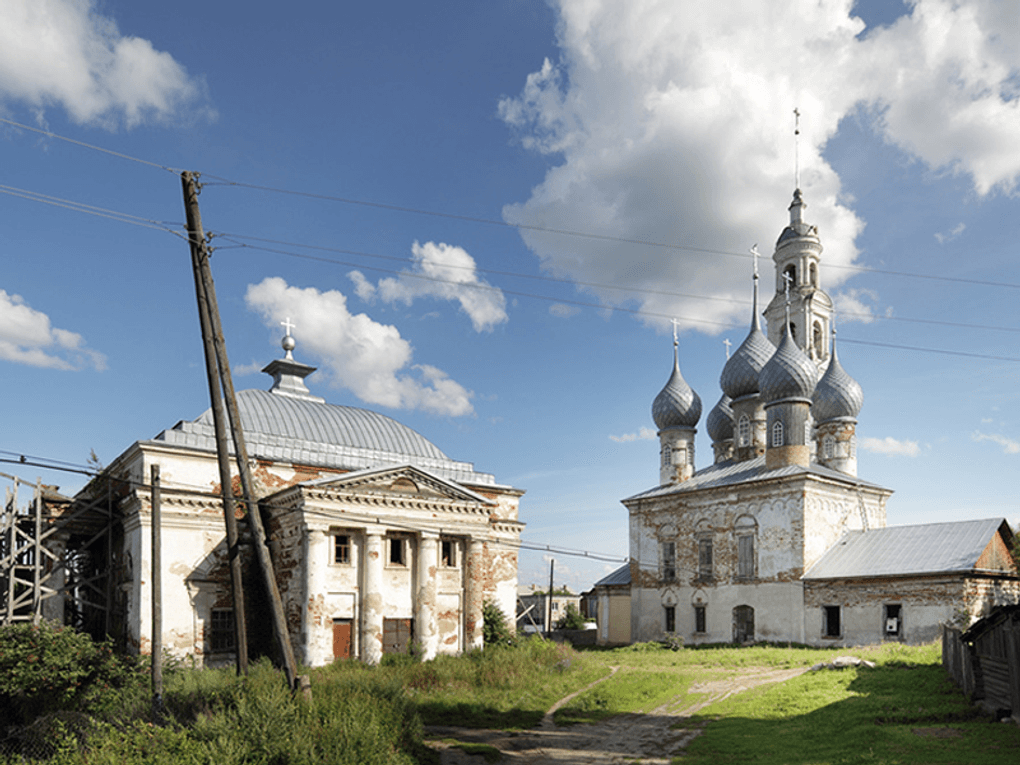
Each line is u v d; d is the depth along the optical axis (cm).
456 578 3853
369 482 3594
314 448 4197
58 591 3575
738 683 3156
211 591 3641
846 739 1872
